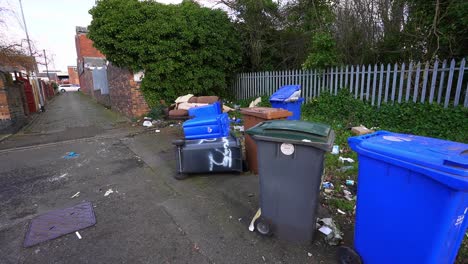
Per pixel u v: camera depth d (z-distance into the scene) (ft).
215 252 7.29
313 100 24.56
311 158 6.63
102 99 52.11
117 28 25.22
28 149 19.10
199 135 12.23
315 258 6.93
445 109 15.93
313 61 23.45
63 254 7.38
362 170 5.83
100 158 16.31
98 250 7.51
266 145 7.16
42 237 8.17
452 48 17.71
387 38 22.09
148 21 26.35
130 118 30.66
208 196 10.60
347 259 6.44
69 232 8.41
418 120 17.03
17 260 7.18
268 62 37.01
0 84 24.11
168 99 29.96
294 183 7.04
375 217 5.68
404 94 18.79
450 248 5.16
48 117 36.76
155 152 17.16
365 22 23.18
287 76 28.60
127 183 12.28
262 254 7.14
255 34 35.24
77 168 14.58
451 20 17.29
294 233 7.44
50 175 13.61
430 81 17.39
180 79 29.84
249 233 8.09
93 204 10.32
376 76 19.80
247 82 34.94
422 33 19.04
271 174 7.30
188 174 12.77
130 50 26.13
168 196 10.78
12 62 31.19
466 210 4.95
